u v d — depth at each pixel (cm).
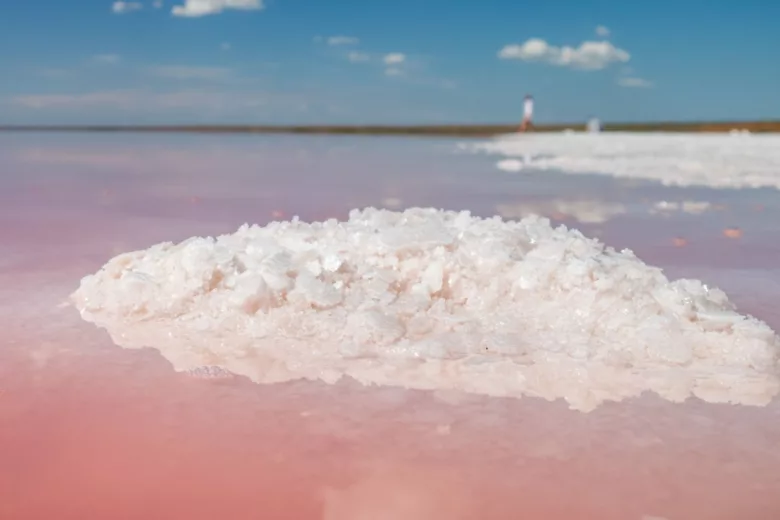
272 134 4253
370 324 292
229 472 188
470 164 1415
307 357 276
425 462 194
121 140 2764
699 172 1102
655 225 616
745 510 173
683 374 259
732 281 406
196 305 324
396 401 236
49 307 342
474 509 172
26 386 244
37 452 197
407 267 343
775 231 583
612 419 223
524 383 252
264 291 314
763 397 239
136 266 358
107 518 167
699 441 208
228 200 780
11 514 167
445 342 286
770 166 1134
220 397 237
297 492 178
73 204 737
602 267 329
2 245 503
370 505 172
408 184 989
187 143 2516
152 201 766
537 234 377
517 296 326
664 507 174
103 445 202
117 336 300
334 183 997
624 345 279
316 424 217
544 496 178
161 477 185
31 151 1827
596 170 1216
